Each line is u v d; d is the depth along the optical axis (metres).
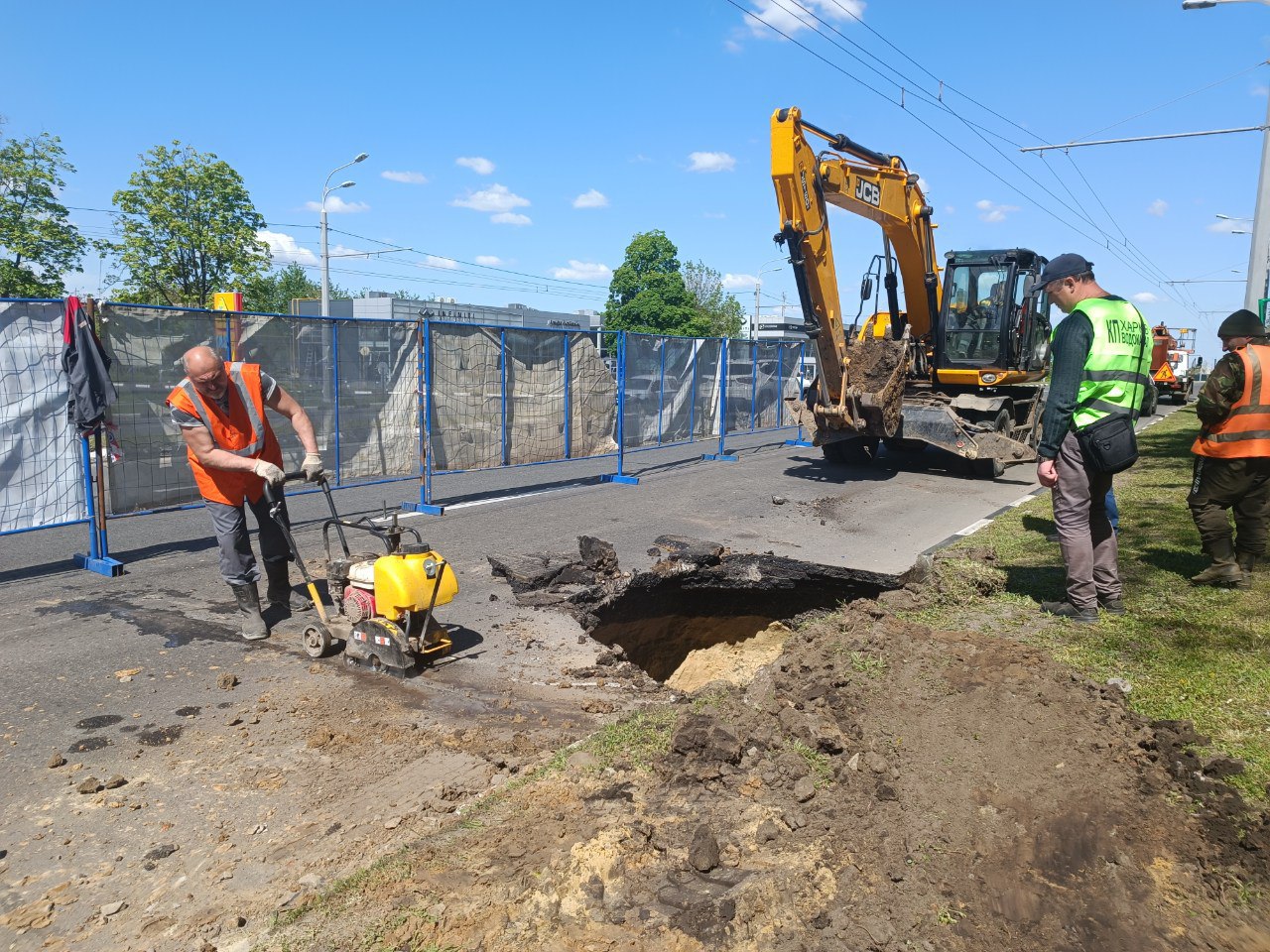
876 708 3.61
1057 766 3.12
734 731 3.51
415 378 10.86
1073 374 4.65
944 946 2.34
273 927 2.50
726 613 7.53
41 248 22.61
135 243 24.28
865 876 2.63
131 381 7.66
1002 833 2.79
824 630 4.55
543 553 7.34
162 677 4.51
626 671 4.79
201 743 3.78
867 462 13.86
